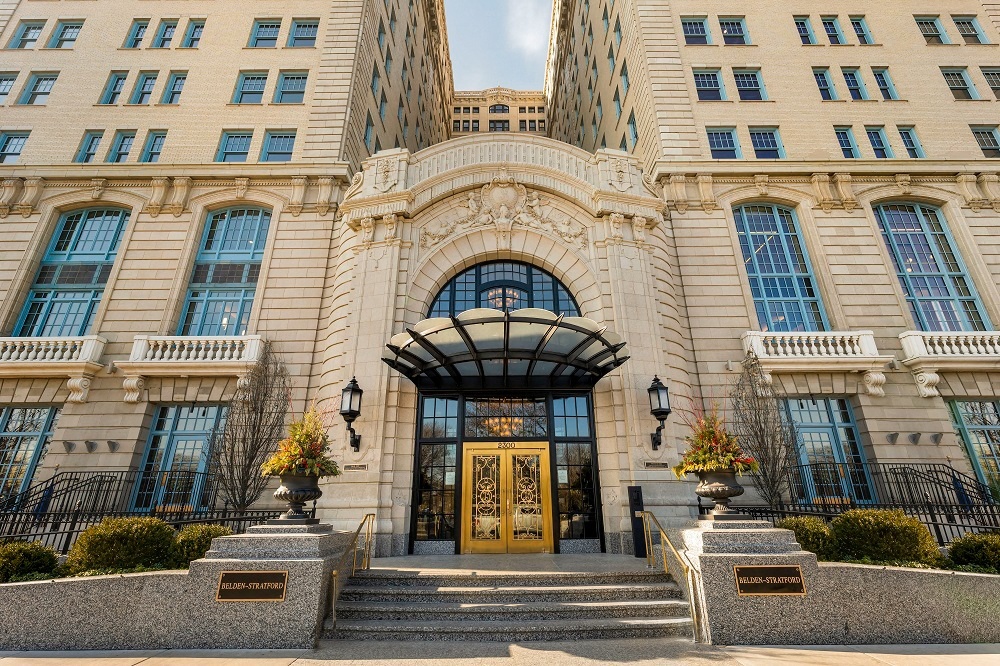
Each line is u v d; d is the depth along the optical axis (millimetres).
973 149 19234
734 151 19297
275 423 13188
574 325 10789
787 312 16859
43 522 12609
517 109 68688
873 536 8109
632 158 16438
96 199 18297
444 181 15461
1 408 15438
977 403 15461
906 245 18172
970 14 21797
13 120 19781
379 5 24703
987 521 12609
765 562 6871
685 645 6555
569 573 8289
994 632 6645
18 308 16828
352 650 6383
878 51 21000
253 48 21016
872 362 14844
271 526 7480
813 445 14867
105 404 14977
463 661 5988
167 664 5809
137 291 16781
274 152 19359
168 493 14281
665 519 11703
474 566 9469
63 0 22188
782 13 21547
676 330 14984
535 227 15172
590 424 13352
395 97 27188
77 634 6484
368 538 9289
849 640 6562
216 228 18391
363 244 14711
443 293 15156
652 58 20406
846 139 19734
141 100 20469
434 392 13492
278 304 16391
